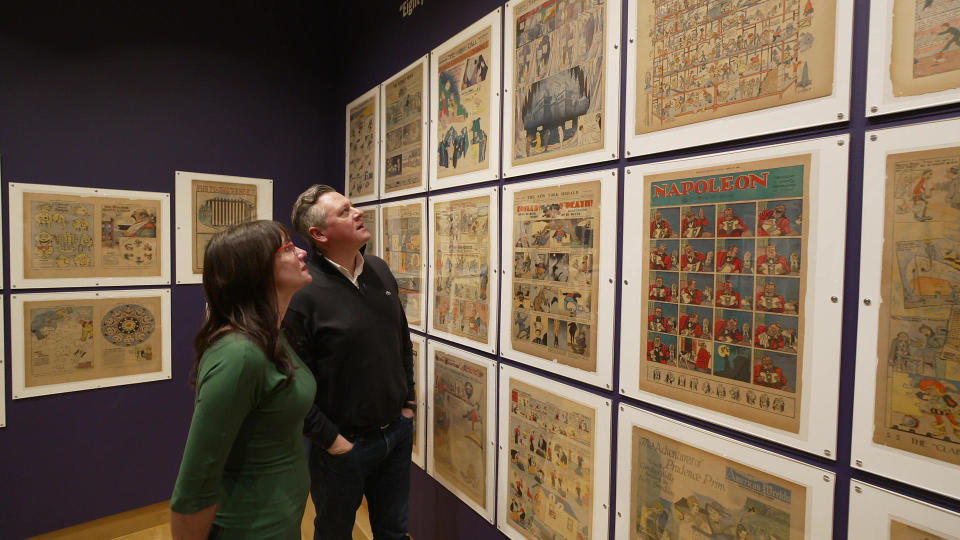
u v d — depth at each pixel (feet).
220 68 8.01
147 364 7.57
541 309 4.71
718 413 3.33
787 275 2.96
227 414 2.91
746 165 3.13
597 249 4.12
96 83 7.02
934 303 2.42
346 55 8.61
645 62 3.73
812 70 2.83
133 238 7.36
